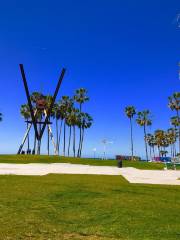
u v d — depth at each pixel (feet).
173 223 44.55
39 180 81.56
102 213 47.96
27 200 54.24
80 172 119.34
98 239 35.50
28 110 332.80
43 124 262.26
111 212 48.73
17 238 33.81
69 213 47.26
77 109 369.09
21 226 38.50
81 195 61.41
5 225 38.40
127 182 88.22
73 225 41.01
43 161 196.34
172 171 154.61
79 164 186.60
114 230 39.70
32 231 36.78
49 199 56.39
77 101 367.25
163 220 45.75
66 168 142.20
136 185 81.25
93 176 102.42
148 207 53.57
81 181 83.87
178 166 209.15
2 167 134.72
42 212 46.65
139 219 45.60
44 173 107.76
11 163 174.29
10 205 49.67
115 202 56.13
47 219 42.93
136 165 197.77
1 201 52.13
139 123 435.94
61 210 48.73
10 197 55.83
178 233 40.01
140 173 128.36
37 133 261.24
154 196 64.59
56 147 268.41
